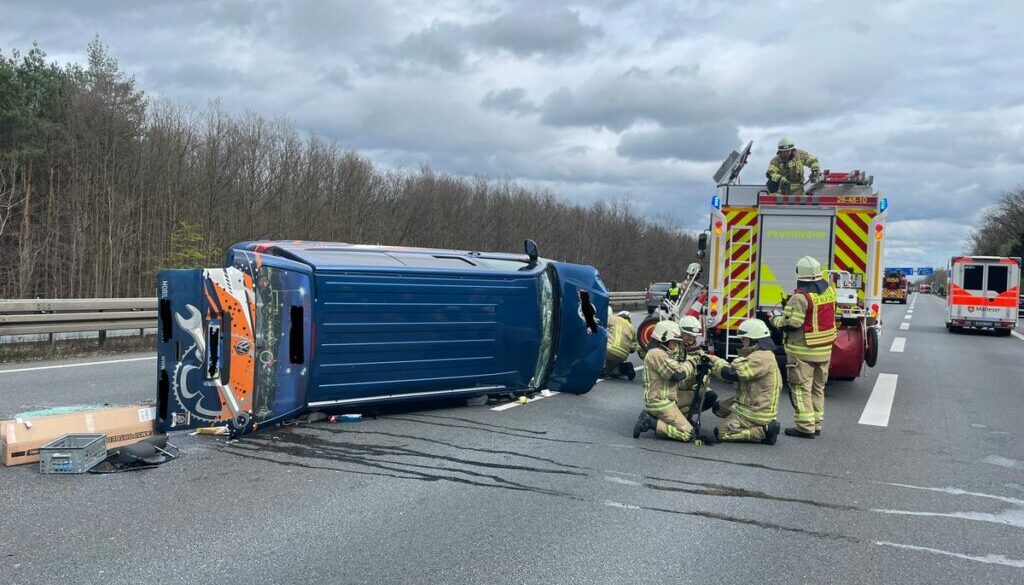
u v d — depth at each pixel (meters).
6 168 31.39
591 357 9.16
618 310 32.25
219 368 6.29
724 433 6.99
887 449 6.90
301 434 6.73
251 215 36.19
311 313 6.81
